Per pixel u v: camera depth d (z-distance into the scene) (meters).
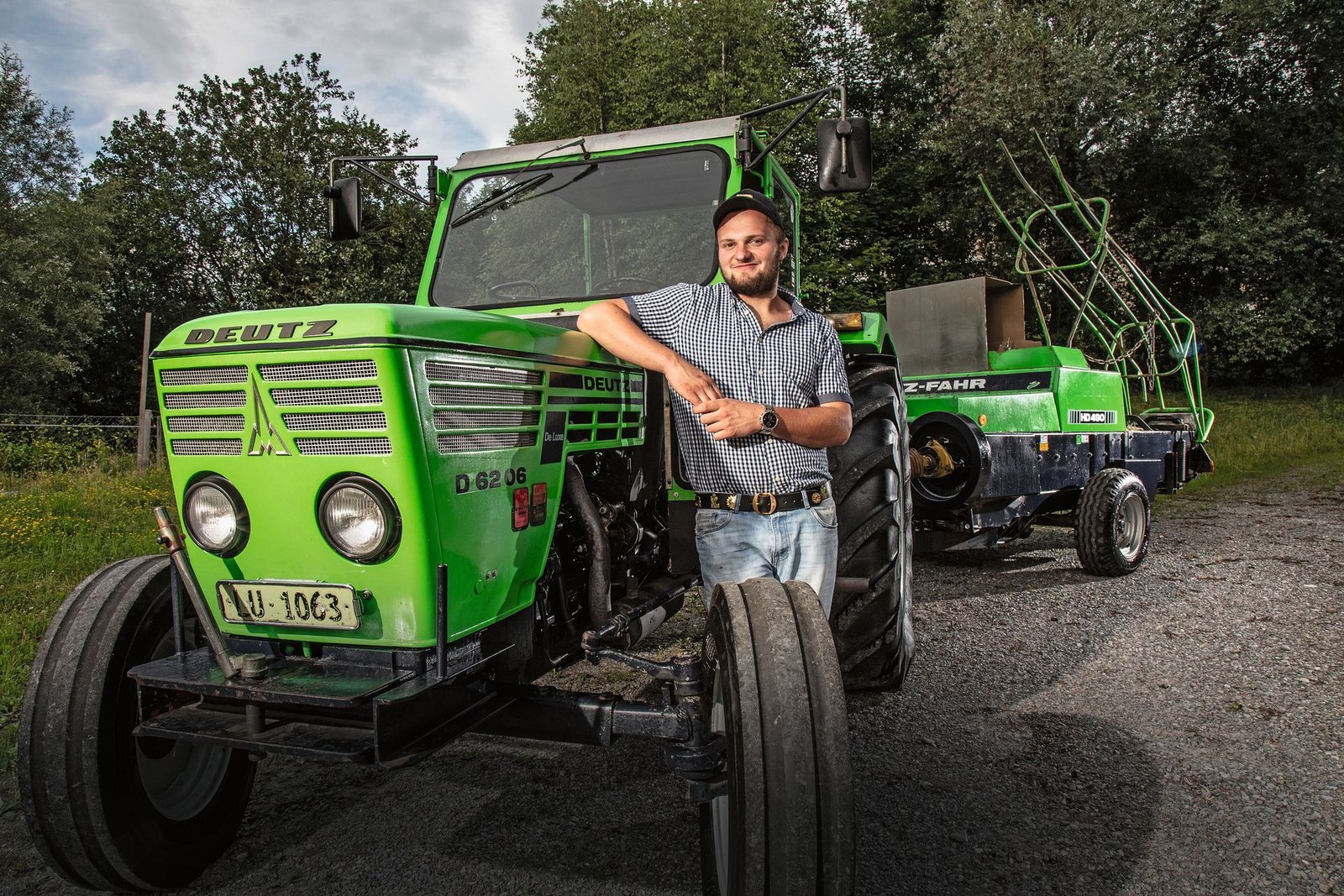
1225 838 2.55
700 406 2.25
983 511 5.57
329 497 1.92
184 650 2.39
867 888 2.34
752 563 2.42
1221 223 18.44
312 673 2.01
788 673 1.81
